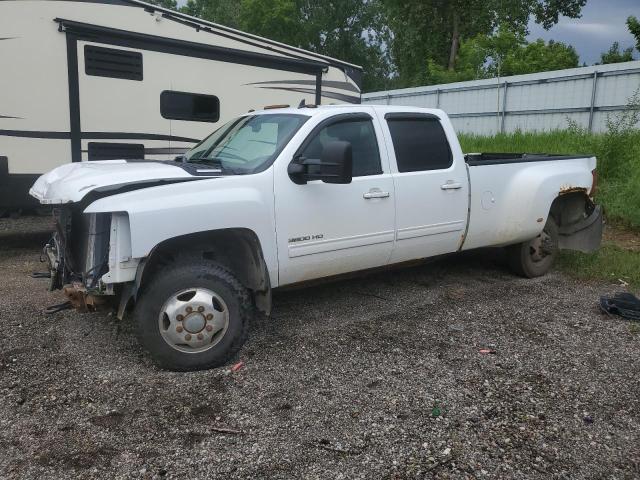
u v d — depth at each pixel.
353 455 3.13
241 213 4.22
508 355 4.45
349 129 4.99
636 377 4.10
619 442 3.28
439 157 5.52
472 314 5.38
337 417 3.51
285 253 4.51
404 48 36.00
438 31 34.12
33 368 4.10
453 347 4.59
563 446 3.23
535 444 3.25
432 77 30.42
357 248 4.93
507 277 6.69
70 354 4.35
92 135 7.74
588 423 3.47
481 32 32.44
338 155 4.18
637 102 14.01
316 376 4.04
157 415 3.51
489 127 19.61
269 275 4.45
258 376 4.04
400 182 5.15
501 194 6.03
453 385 3.93
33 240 8.67
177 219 3.96
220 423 3.43
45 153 7.43
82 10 7.47
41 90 7.30
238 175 4.34
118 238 3.88
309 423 3.44
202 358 4.09
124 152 8.04
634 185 9.94
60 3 7.30
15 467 2.98
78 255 4.34
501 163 6.04
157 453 3.13
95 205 3.87
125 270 3.91
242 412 3.56
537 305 5.68
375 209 4.98
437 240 5.53
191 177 4.18
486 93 19.56
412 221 5.27
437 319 5.23
